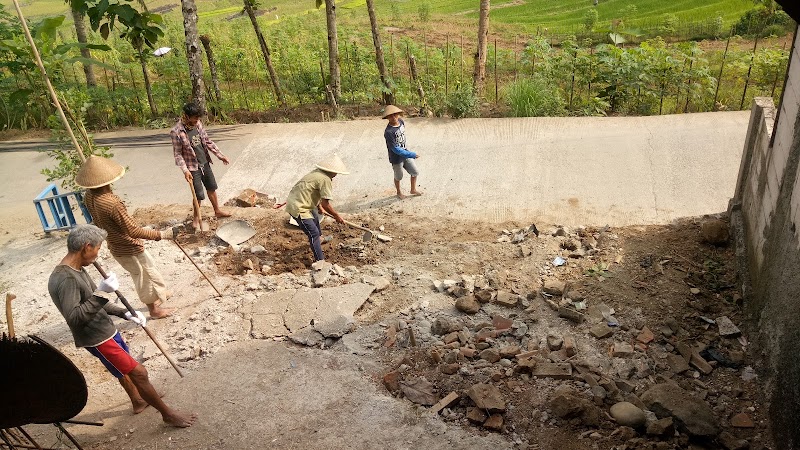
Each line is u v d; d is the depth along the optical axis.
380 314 6.40
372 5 14.24
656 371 5.39
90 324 4.65
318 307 6.48
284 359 5.79
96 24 12.81
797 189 5.08
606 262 6.98
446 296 6.62
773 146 6.28
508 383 5.23
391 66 19.06
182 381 5.61
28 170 11.88
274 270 7.49
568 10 29.34
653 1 28.22
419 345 5.80
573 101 13.50
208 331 6.30
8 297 4.60
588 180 9.45
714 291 6.46
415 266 7.26
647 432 4.64
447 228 8.38
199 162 8.28
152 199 10.20
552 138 10.93
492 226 8.37
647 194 8.88
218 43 22.91
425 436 4.75
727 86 14.23
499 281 6.77
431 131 11.84
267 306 6.61
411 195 9.57
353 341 5.98
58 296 4.59
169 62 15.59
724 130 10.44
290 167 11.06
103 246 8.18
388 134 8.91
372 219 8.81
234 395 5.37
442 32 26.28
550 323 6.02
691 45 12.98
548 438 4.68
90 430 5.14
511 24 27.53
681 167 9.49
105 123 14.16
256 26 15.02
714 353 5.57
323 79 16.11
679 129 10.68
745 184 7.48
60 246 8.70
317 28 24.88
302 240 8.15
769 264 5.63
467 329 6.01
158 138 13.07
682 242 7.37
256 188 10.45
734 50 16.66
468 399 5.10
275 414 5.11
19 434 5.04
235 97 16.88
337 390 5.33
